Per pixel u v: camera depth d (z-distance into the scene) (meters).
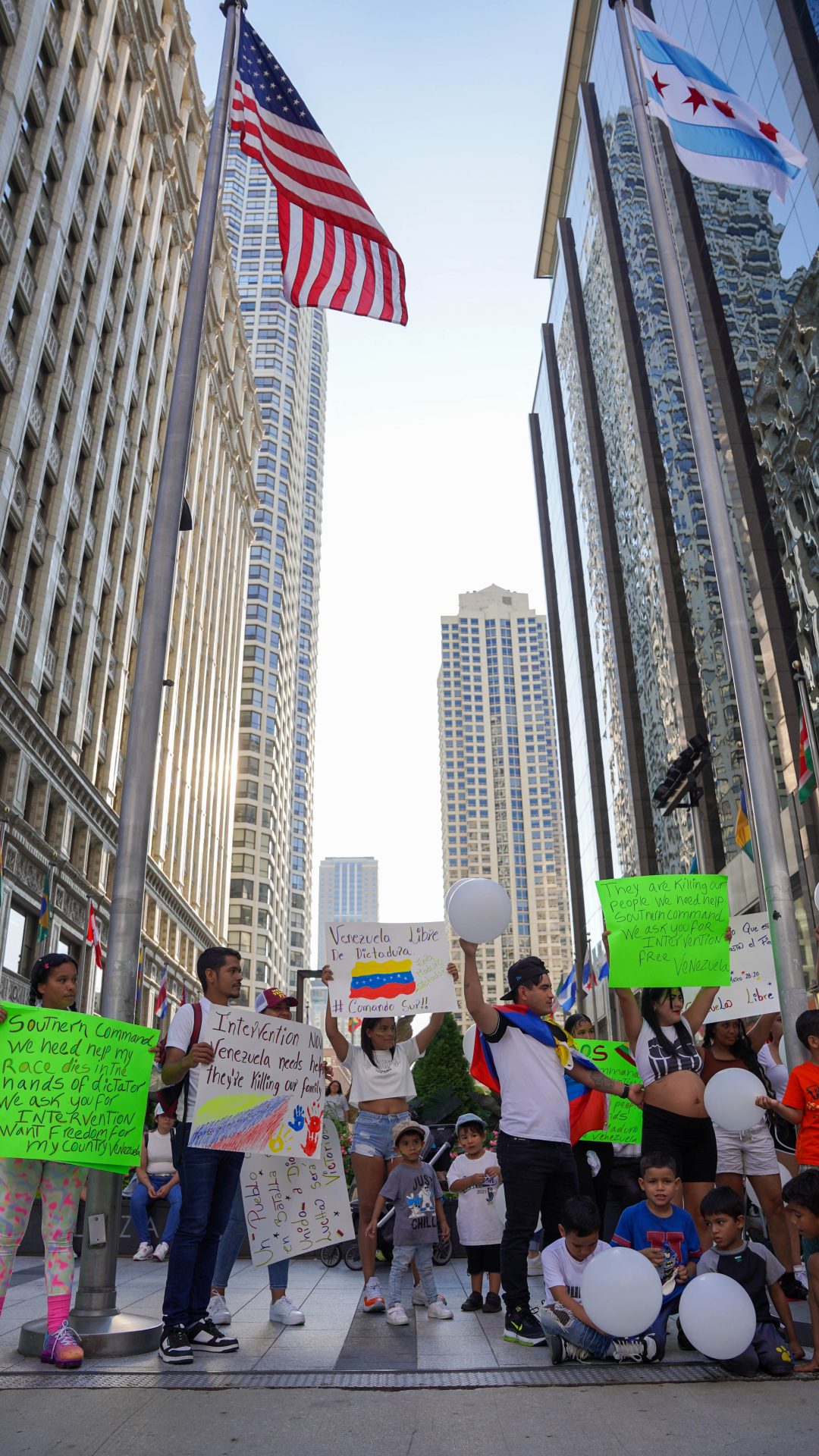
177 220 52.03
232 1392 4.79
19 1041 5.51
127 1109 5.62
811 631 32.47
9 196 29.05
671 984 6.74
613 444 63.81
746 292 38.00
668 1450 3.85
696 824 20.59
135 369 43.97
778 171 11.60
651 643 54.75
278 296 122.19
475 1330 6.56
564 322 79.25
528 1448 3.91
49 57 32.03
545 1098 6.16
